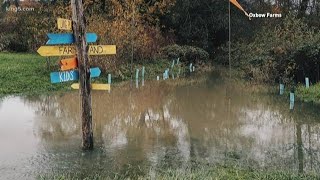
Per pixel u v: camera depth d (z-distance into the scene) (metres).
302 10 30.41
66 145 10.09
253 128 12.43
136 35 24.84
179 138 11.12
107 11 27.84
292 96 14.91
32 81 18.39
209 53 33.25
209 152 9.79
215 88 20.42
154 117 13.84
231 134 11.66
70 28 9.05
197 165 8.71
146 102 16.47
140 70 23.98
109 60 21.78
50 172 8.21
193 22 32.81
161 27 31.64
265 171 8.23
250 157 9.41
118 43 22.64
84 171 8.28
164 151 9.78
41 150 9.66
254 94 18.34
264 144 10.61
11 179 7.81
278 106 15.66
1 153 9.43
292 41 20.33
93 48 9.40
